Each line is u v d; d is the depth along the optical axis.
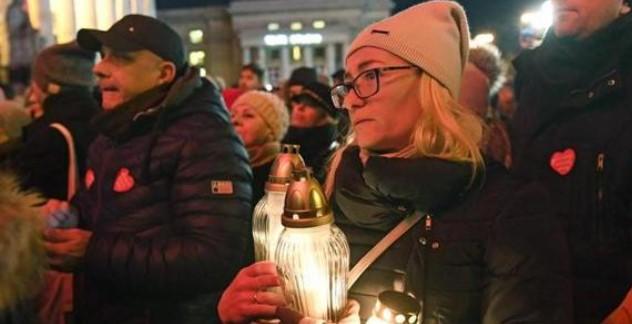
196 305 1.76
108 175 1.82
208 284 1.70
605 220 1.55
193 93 1.88
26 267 1.44
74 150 2.32
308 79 4.77
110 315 1.76
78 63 2.54
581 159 1.62
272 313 0.95
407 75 1.08
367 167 1.06
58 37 13.62
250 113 2.94
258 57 35.56
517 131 1.91
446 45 1.10
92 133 2.35
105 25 17.36
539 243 1.03
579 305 1.57
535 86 1.84
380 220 1.11
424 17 1.11
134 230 1.74
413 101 1.09
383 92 1.08
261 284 0.99
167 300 1.75
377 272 1.10
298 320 0.89
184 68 1.98
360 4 34.62
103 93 1.92
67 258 1.72
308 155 3.01
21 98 5.66
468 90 2.05
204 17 37.16
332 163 1.28
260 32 35.34
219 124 1.85
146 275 1.67
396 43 1.07
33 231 1.47
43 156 2.28
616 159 1.55
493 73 2.66
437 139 1.05
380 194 1.08
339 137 1.55
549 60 1.80
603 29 1.63
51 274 1.66
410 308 0.91
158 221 1.75
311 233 0.88
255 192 2.80
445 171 1.01
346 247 0.94
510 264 1.02
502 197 1.07
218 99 1.96
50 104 2.47
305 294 0.90
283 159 1.10
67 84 2.50
